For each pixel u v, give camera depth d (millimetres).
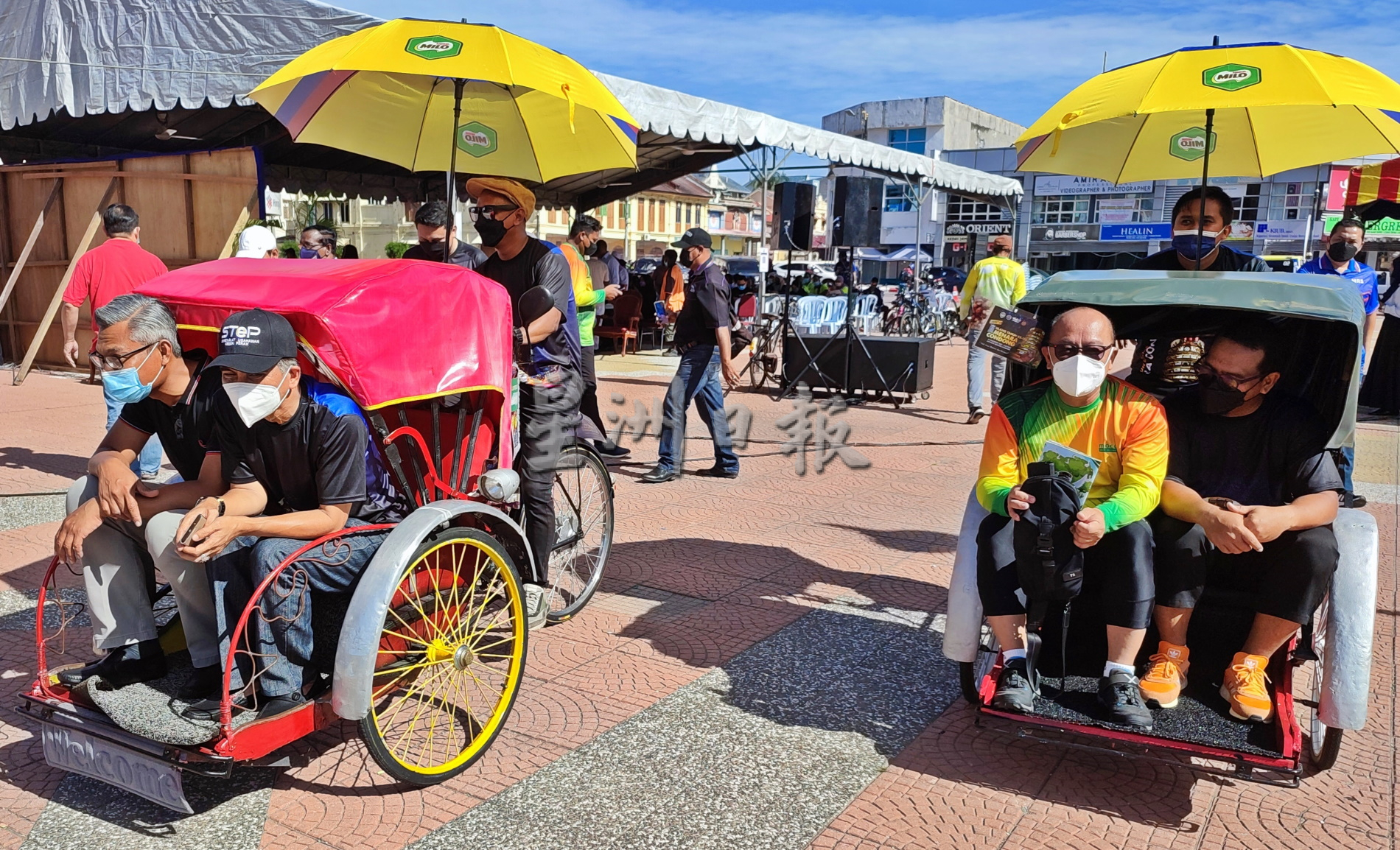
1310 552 2809
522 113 4777
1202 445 3117
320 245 8477
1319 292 2920
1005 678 3006
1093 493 3043
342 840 2635
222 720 2488
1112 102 3527
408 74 3906
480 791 2904
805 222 11742
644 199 57344
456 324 3215
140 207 10547
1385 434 9211
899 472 7609
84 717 2711
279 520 2672
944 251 47719
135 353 2812
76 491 2881
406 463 3248
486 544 3117
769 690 3646
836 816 2822
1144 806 2922
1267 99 3246
